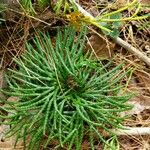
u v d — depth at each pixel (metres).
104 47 0.34
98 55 0.34
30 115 0.29
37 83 0.30
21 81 0.30
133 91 0.33
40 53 0.31
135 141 0.31
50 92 0.29
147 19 0.36
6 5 0.32
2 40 0.33
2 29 0.33
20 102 0.29
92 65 0.31
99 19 0.32
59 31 0.31
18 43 0.33
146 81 0.34
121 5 0.36
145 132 0.31
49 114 0.29
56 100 0.29
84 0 0.36
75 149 0.30
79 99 0.29
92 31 0.34
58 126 0.28
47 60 0.31
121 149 0.31
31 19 0.33
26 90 0.29
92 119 0.29
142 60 0.34
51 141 0.30
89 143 0.30
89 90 0.30
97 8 0.35
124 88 0.33
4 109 0.29
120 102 0.29
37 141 0.29
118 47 0.34
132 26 0.35
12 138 0.30
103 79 0.31
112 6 0.35
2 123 0.28
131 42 0.35
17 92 0.29
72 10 0.34
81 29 0.31
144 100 0.33
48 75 0.30
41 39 0.33
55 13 0.33
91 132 0.28
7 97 0.32
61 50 0.30
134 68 0.33
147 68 0.34
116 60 0.34
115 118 0.29
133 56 0.34
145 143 0.31
